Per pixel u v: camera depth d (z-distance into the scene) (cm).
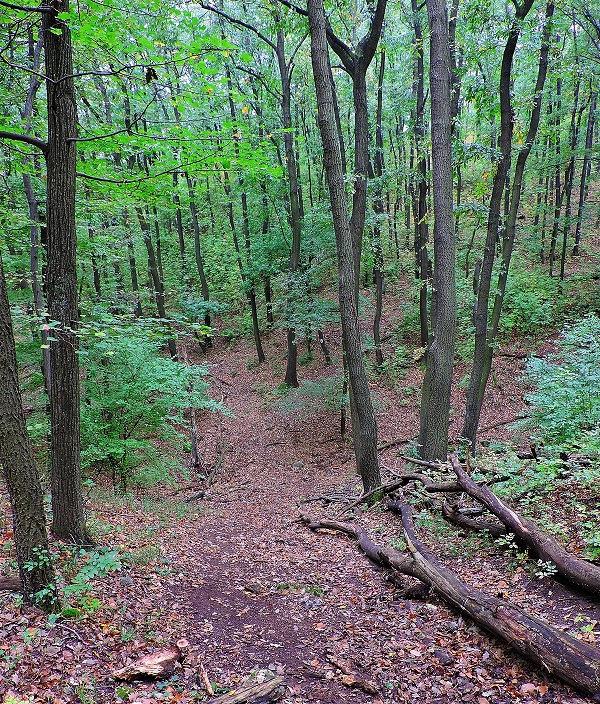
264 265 2072
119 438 963
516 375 1655
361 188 1070
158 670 350
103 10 548
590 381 864
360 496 940
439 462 822
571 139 1977
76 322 543
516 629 346
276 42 1816
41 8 443
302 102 2119
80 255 1232
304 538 775
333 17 1472
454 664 360
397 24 1884
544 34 1000
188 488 1282
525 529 472
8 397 373
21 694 302
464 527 603
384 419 1634
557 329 1808
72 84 521
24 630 364
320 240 1805
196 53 458
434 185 885
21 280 1012
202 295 2491
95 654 362
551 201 2309
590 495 536
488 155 1022
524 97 1023
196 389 1181
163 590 509
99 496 905
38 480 396
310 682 361
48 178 523
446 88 861
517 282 2066
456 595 419
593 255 2234
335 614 480
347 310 880
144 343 934
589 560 422
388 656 387
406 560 526
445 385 903
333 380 1594
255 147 703
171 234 2980
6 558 487
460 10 1116
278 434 1694
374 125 2038
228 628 451
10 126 673
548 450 722
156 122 555
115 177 658
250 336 2633
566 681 307
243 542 771
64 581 459
